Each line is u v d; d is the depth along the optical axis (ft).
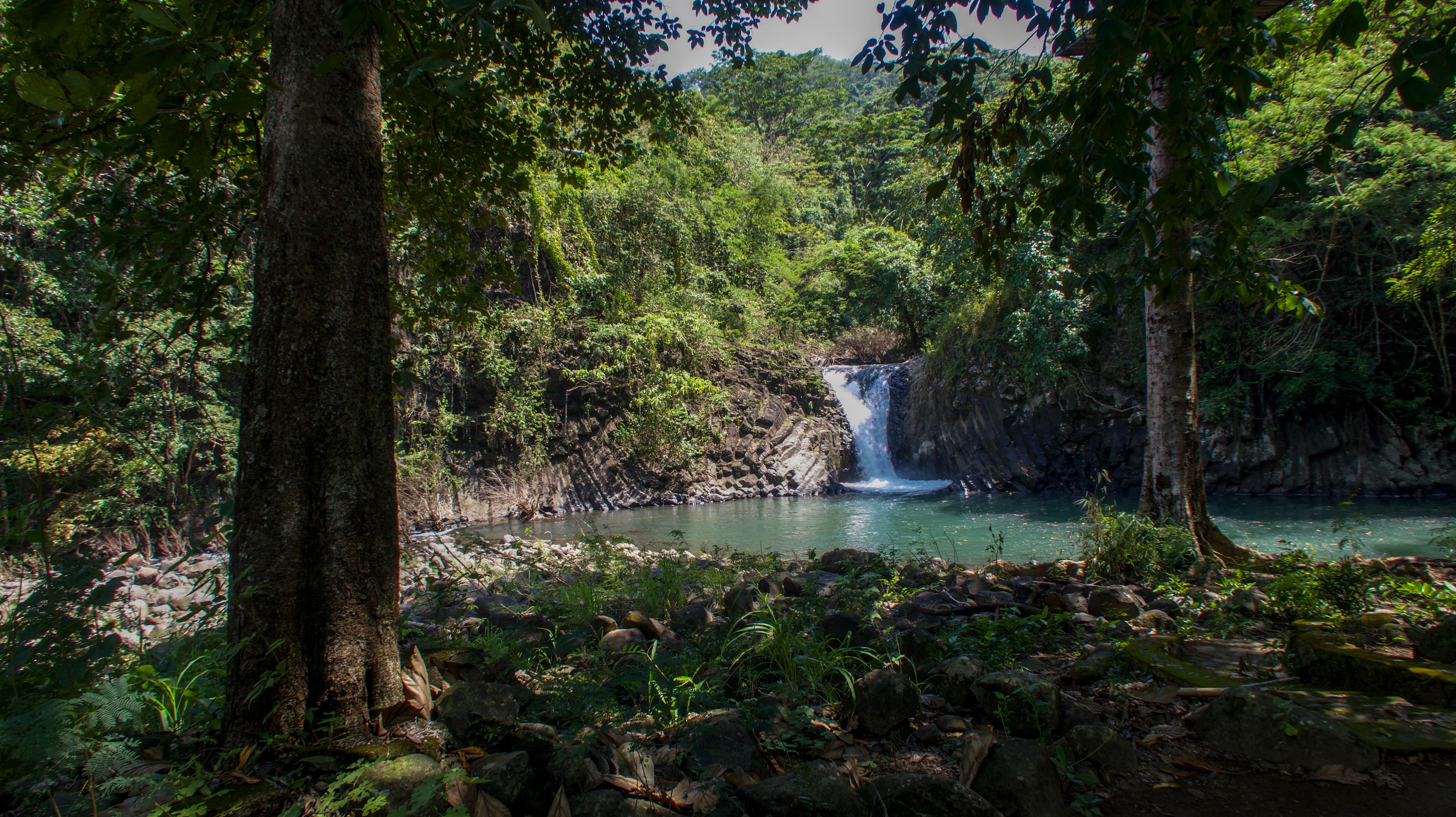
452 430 61.62
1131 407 65.00
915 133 123.44
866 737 10.87
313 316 9.24
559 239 67.67
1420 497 55.16
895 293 94.17
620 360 67.97
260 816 7.53
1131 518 24.54
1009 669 12.68
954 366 77.30
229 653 8.69
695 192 80.89
